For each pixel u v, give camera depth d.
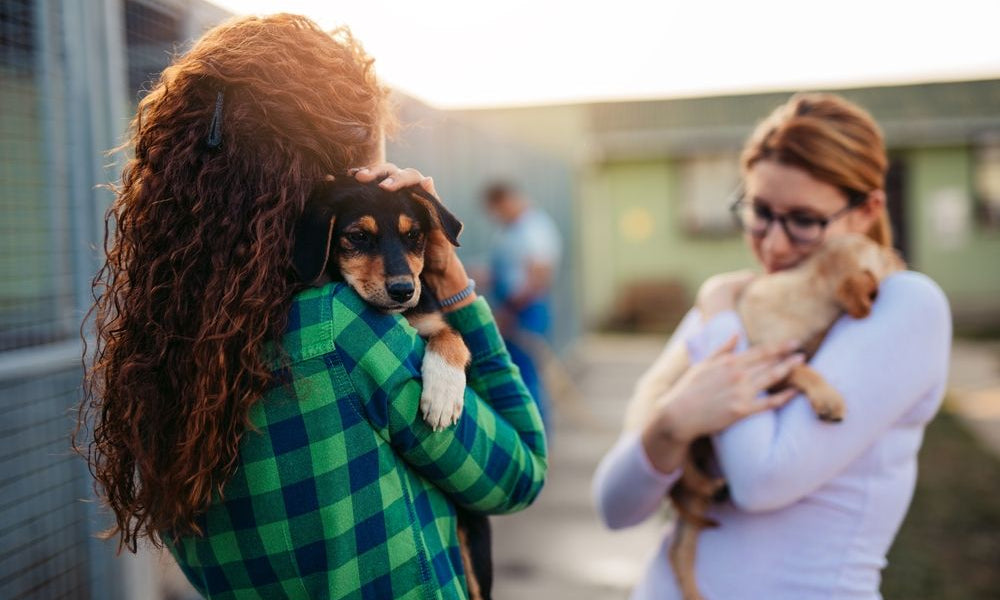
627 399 10.17
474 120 8.10
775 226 2.33
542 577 5.07
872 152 2.22
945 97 17.56
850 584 1.92
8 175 2.67
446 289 1.77
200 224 1.40
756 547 2.00
